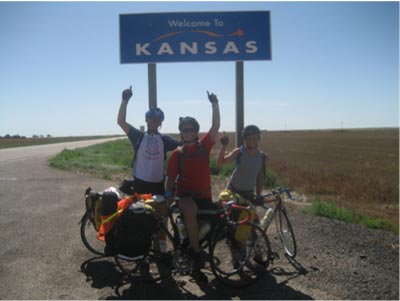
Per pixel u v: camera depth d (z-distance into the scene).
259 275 4.85
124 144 56.22
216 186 13.20
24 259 5.56
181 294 4.57
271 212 5.79
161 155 5.46
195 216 4.67
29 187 12.11
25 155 29.67
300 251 5.96
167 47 8.04
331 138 94.56
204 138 5.02
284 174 18.16
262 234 5.06
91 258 5.62
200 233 4.81
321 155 37.28
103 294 4.53
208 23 8.05
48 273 5.08
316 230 7.12
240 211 5.09
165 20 8.04
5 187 12.12
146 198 4.97
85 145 57.97
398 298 4.42
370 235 6.98
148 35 8.03
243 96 8.29
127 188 5.61
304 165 25.19
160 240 5.25
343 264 5.44
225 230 4.85
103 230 4.71
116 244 4.65
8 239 6.48
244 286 4.74
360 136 109.31
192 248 4.70
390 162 28.80
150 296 4.51
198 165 4.83
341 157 34.44
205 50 8.07
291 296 4.50
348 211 9.22
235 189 5.57
